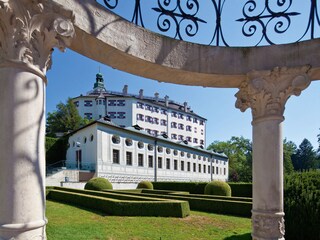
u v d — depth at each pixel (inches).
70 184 1113.4
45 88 120.1
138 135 1509.6
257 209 186.5
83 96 2576.3
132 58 171.8
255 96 193.8
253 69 192.4
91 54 170.1
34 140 107.9
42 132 113.0
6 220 100.2
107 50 164.2
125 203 532.4
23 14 109.1
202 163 2105.1
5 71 107.0
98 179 1000.9
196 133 3048.7
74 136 1478.8
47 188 879.1
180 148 1852.9
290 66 190.2
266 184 185.0
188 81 206.7
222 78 200.5
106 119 1368.1
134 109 2495.1
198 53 192.2
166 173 1692.9
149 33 178.1
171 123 2778.1
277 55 195.6
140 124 2519.7
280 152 188.2
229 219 544.1
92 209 600.4
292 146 3120.1
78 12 142.8
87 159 1332.4
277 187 184.5
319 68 187.6
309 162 3223.4
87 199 634.2
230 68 195.3
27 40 110.7
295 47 194.1
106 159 1312.7
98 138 1286.9
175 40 187.3
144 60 174.2
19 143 103.8
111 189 1020.5
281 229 181.0
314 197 294.7
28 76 109.7
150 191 1043.3
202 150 2101.4
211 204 668.7
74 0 141.3
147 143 1569.9
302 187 305.3
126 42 166.7
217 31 198.1
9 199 100.8
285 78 190.1
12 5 105.7
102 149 1298.0
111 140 1347.2
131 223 458.6
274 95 190.1
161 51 181.2
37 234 105.8
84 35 148.9
